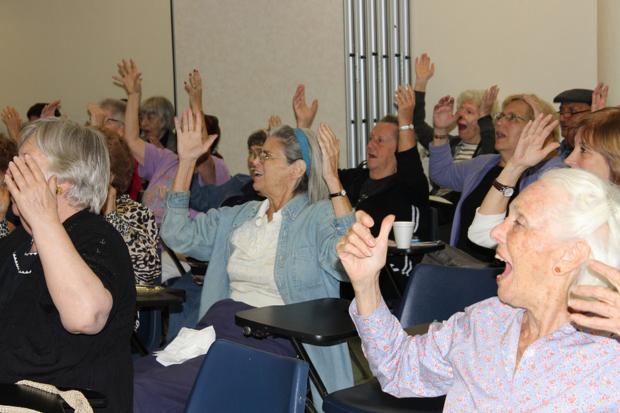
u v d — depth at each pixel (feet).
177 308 11.12
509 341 4.79
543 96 17.11
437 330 5.35
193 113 9.72
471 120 15.84
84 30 22.82
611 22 14.02
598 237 4.47
